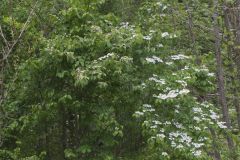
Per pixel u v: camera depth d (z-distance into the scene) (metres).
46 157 7.87
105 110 7.07
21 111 7.73
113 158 7.19
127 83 7.23
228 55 10.69
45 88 7.44
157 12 8.93
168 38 7.55
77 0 7.57
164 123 6.79
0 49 7.53
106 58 6.77
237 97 10.63
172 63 7.42
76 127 7.63
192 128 6.94
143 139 7.56
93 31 7.06
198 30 10.57
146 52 7.29
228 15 11.02
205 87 7.69
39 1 8.06
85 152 7.30
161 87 6.89
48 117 7.49
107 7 9.25
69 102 7.17
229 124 9.96
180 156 6.80
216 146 8.51
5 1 8.24
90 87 7.15
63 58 7.00
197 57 9.72
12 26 7.18
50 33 8.02
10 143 7.84
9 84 7.06
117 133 6.83
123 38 7.21
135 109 7.26
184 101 7.00
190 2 10.58
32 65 7.14
